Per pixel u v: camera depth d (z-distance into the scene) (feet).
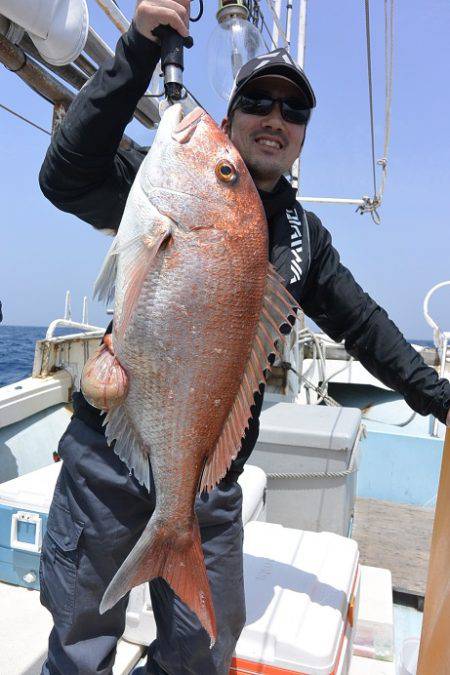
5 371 47.50
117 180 5.17
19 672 6.81
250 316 4.47
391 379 6.88
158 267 4.28
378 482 15.97
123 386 4.32
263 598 6.83
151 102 10.07
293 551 8.06
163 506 4.51
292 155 5.85
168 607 5.70
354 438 11.51
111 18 8.39
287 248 5.90
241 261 4.37
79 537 5.26
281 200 6.00
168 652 5.79
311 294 6.96
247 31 10.19
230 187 4.37
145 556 4.48
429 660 5.63
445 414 6.64
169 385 4.35
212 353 4.36
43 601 5.61
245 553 7.98
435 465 15.70
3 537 8.29
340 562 7.79
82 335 15.46
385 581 9.93
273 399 16.10
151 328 4.29
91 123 4.48
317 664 5.94
